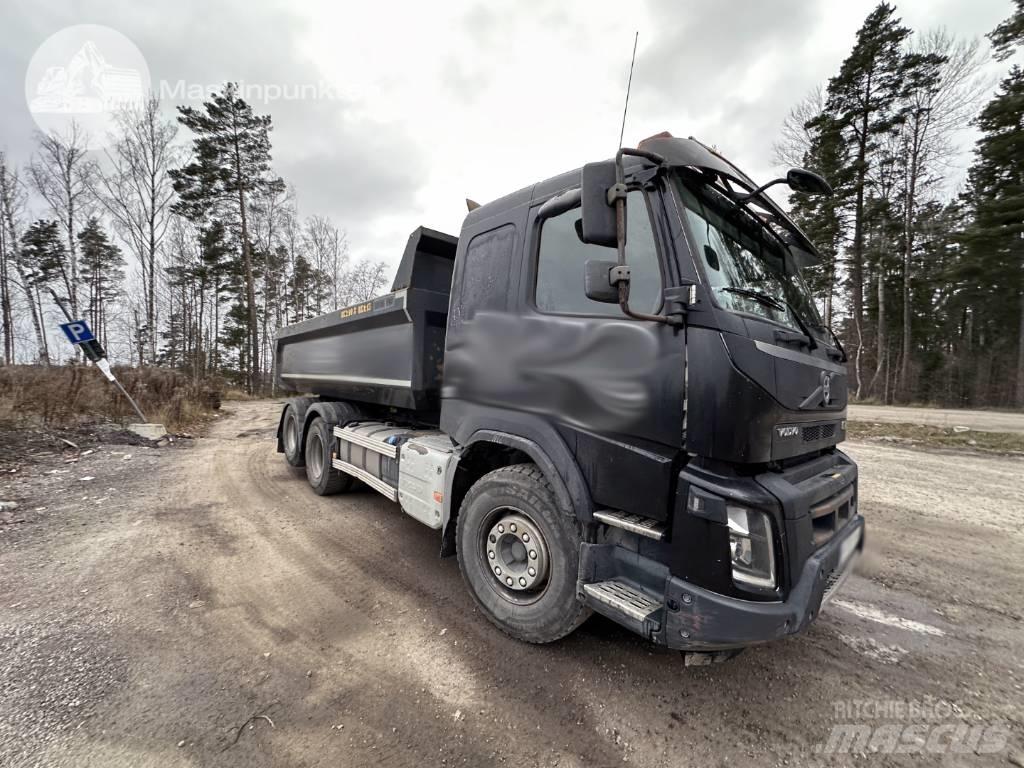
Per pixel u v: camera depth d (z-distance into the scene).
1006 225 19.33
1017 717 2.01
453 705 2.04
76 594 2.96
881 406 18.27
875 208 21.50
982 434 9.42
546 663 2.34
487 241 2.98
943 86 20.17
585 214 1.94
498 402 2.72
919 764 1.75
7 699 2.00
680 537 1.86
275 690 2.10
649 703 2.07
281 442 6.80
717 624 1.74
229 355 33.03
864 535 2.52
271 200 29.92
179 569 3.36
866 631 2.70
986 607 2.99
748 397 1.77
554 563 2.31
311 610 2.84
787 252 2.97
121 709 1.95
